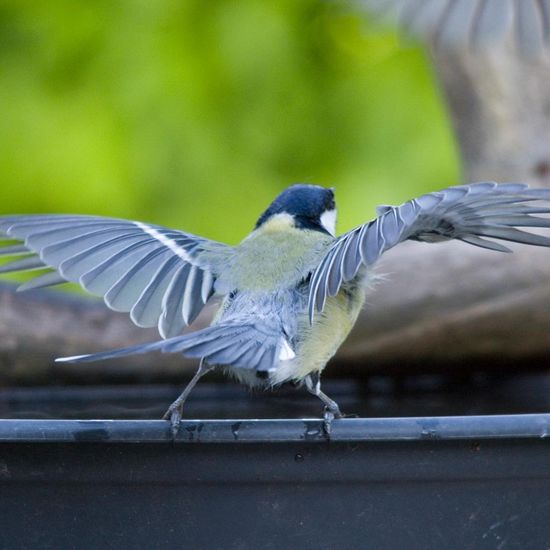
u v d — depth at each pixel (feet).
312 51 31.50
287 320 15.40
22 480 14.21
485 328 23.77
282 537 14.02
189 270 16.07
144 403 22.31
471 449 13.70
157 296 15.65
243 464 13.83
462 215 14.07
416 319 23.72
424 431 13.39
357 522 13.97
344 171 30.89
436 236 14.98
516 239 14.60
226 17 30.78
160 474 13.94
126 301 15.56
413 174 30.37
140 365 23.72
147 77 30.27
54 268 15.76
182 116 30.37
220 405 21.59
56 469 14.07
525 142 26.68
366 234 13.16
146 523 14.11
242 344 14.08
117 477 14.02
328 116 31.27
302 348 15.44
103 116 30.19
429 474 13.83
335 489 13.92
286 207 17.75
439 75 27.25
